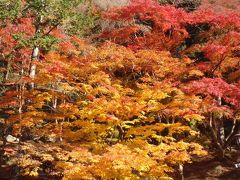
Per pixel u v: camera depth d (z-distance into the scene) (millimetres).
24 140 17719
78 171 12922
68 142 16797
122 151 13289
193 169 20578
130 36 23734
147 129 15906
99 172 12898
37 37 17984
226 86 15531
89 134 16109
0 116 21031
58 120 20781
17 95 17438
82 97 17812
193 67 18234
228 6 25484
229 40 17859
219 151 20953
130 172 13461
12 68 21891
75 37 19719
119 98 15445
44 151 14875
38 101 16688
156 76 19000
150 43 20828
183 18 19438
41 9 18688
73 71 16719
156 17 19625
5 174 18469
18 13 18719
